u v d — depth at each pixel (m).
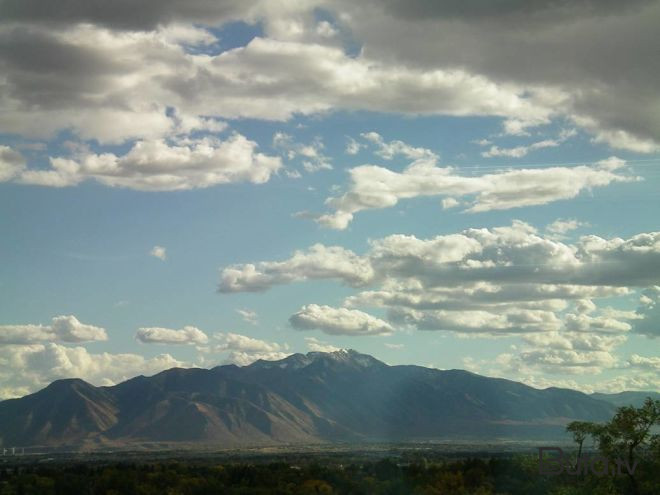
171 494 174.50
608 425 106.19
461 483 157.88
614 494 104.06
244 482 181.62
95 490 181.00
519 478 149.75
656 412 103.81
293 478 183.75
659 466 103.44
